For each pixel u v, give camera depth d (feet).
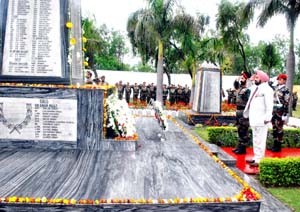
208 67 45.98
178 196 10.59
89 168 13.70
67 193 10.69
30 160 14.90
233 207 10.20
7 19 17.65
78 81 19.30
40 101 17.19
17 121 17.25
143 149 17.92
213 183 12.03
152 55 76.33
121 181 12.05
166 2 64.34
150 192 10.93
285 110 28.14
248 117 23.09
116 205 9.91
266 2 55.16
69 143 17.38
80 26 19.60
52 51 17.71
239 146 26.68
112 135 17.89
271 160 19.08
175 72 131.54
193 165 14.62
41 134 17.33
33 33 17.65
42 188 11.14
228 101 82.02
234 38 73.72
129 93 87.61
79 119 17.35
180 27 65.57
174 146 18.99
